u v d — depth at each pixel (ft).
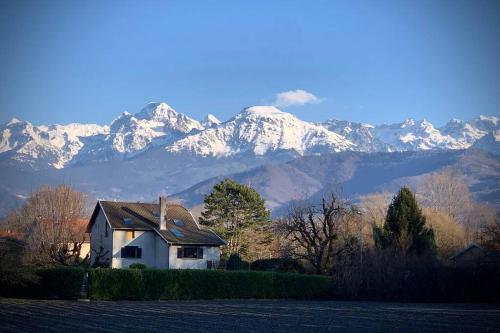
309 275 340.18
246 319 218.59
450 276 330.34
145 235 393.09
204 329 186.80
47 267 302.45
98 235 406.00
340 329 193.26
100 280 298.97
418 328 197.26
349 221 372.17
